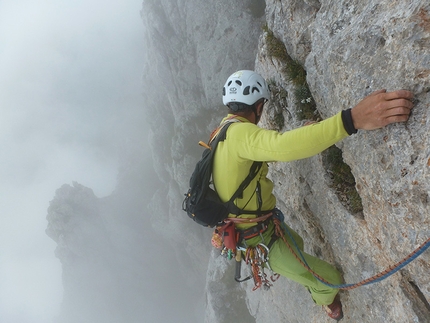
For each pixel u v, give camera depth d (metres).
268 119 6.11
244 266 15.00
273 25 6.02
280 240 4.18
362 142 3.40
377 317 4.09
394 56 2.89
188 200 3.81
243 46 21.16
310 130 2.73
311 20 4.90
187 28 24.17
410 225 3.02
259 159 3.11
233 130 3.35
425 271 3.01
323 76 4.03
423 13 2.66
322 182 4.62
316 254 5.71
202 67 23.81
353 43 3.36
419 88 2.65
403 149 2.86
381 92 2.69
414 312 3.35
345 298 4.86
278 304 9.52
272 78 6.01
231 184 3.56
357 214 4.09
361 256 4.09
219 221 3.87
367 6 3.33
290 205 6.14
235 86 3.69
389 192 3.14
